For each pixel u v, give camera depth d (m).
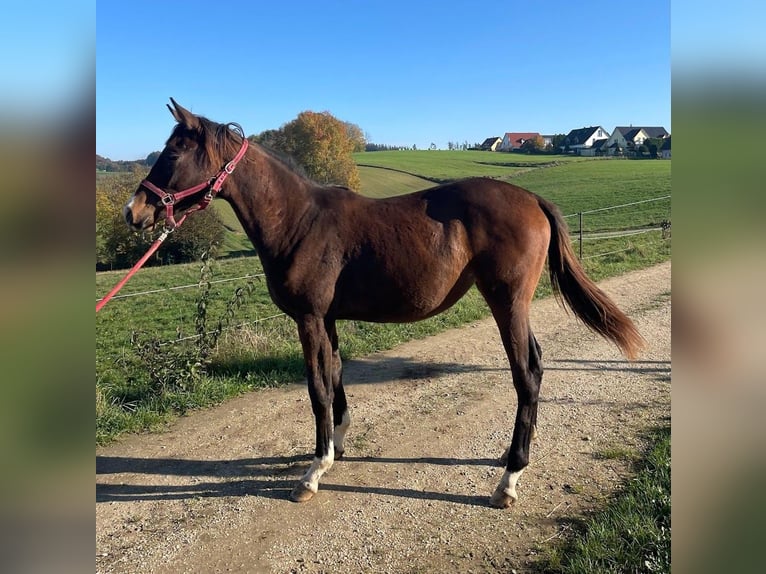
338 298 3.52
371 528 3.15
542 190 37.38
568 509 3.21
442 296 3.52
